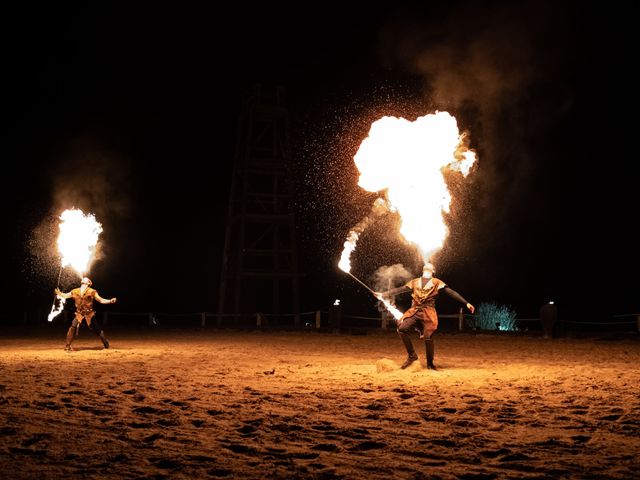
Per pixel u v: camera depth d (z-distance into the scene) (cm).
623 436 654
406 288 1212
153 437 632
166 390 916
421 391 915
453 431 672
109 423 695
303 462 556
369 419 729
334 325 2658
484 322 2984
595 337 2320
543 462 557
